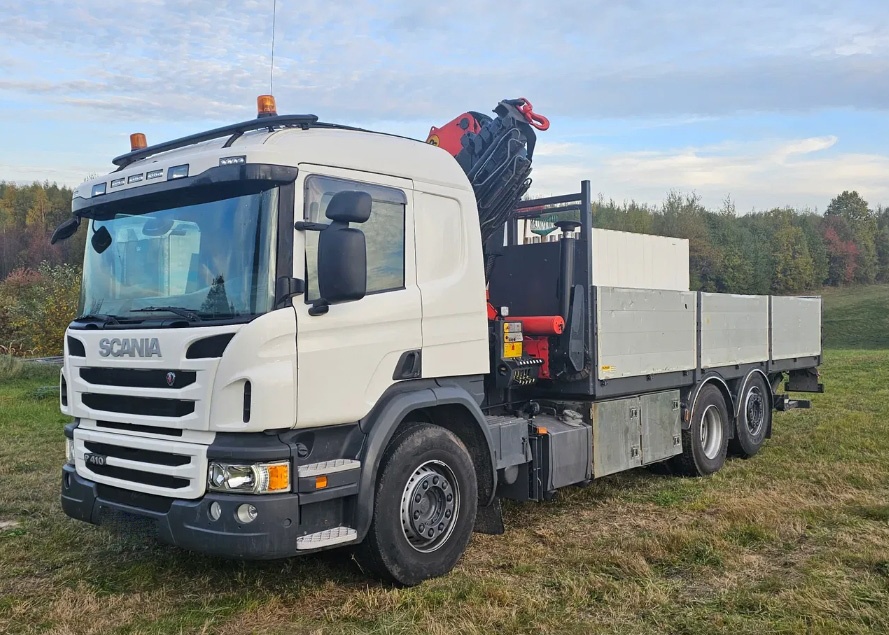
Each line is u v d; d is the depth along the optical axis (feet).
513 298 22.93
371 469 15.11
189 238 15.14
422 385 16.98
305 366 14.32
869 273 248.93
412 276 16.87
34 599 15.31
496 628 13.92
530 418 21.42
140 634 13.64
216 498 13.64
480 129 23.40
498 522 19.01
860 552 17.48
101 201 16.57
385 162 16.55
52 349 100.63
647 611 14.60
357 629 13.93
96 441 16.01
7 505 22.41
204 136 16.57
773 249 219.20
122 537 19.20
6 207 281.95
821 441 31.99
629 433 23.56
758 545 18.53
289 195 14.38
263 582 16.30
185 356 14.21
